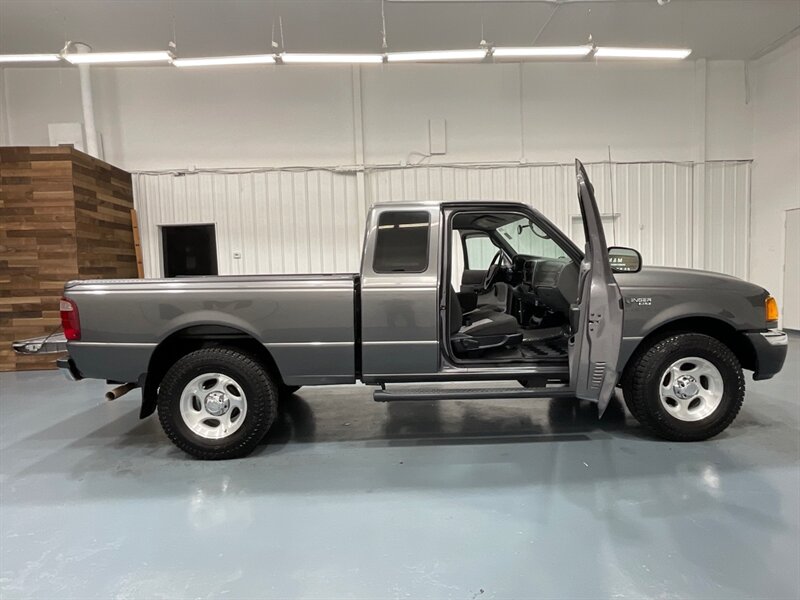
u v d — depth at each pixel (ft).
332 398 15.81
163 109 26.96
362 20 22.57
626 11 22.45
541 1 21.33
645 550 7.14
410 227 10.87
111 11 21.29
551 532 7.67
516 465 10.19
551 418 13.28
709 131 28.55
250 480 9.82
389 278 10.64
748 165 28.78
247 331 10.54
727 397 11.00
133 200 26.84
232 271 27.53
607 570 6.71
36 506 8.91
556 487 9.17
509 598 6.21
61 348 11.68
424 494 9.04
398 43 24.99
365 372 10.73
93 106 26.09
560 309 12.26
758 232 28.45
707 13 22.81
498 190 27.94
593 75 27.73
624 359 10.84
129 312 10.55
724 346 10.98
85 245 21.97
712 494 8.77
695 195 28.27
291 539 7.65
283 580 6.66
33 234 21.06
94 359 10.68
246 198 27.35
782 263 26.96
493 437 11.91
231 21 22.38
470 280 15.56
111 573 6.90
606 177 28.12
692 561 6.86
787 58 26.20
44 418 14.28
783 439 11.28
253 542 7.59
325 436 12.26
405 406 14.78
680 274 11.23
